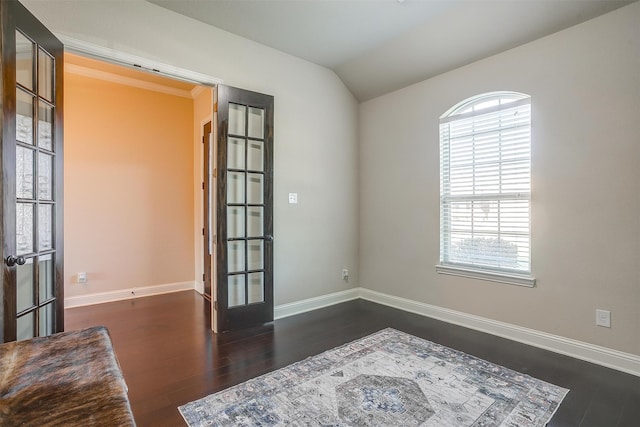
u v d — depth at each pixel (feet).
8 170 5.54
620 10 7.78
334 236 13.73
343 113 14.01
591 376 7.52
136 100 14.61
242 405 6.39
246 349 9.05
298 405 6.39
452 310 11.25
